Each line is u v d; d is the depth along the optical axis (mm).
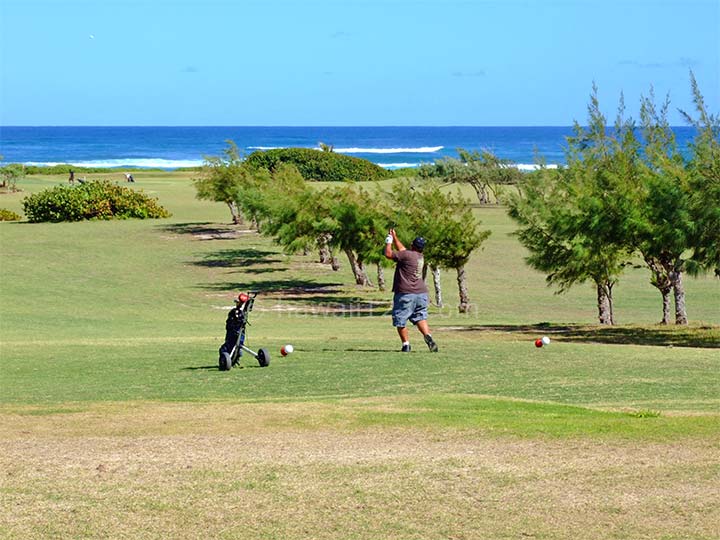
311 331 28609
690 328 28469
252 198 62375
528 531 6957
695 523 7074
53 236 67188
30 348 21422
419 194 40000
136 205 81625
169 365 17797
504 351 19172
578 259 29250
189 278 48375
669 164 25359
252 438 9867
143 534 6988
